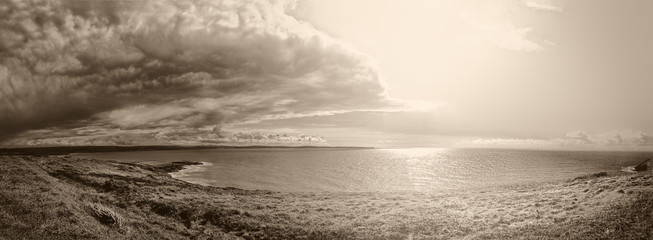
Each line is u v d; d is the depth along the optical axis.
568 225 27.41
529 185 52.16
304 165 126.19
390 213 34.75
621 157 131.38
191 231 27.36
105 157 154.38
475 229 28.55
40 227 19.92
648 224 25.81
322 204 41.09
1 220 19.66
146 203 35.62
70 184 42.19
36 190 27.55
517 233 26.73
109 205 31.64
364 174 99.31
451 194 48.16
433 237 27.05
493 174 95.31
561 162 121.56
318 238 26.91
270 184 77.38
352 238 26.94
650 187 34.41
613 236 24.56
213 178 85.44
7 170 35.47
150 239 23.25
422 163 129.75
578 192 38.56
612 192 34.78
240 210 33.84
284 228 29.05
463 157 151.62
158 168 100.69
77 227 21.22
